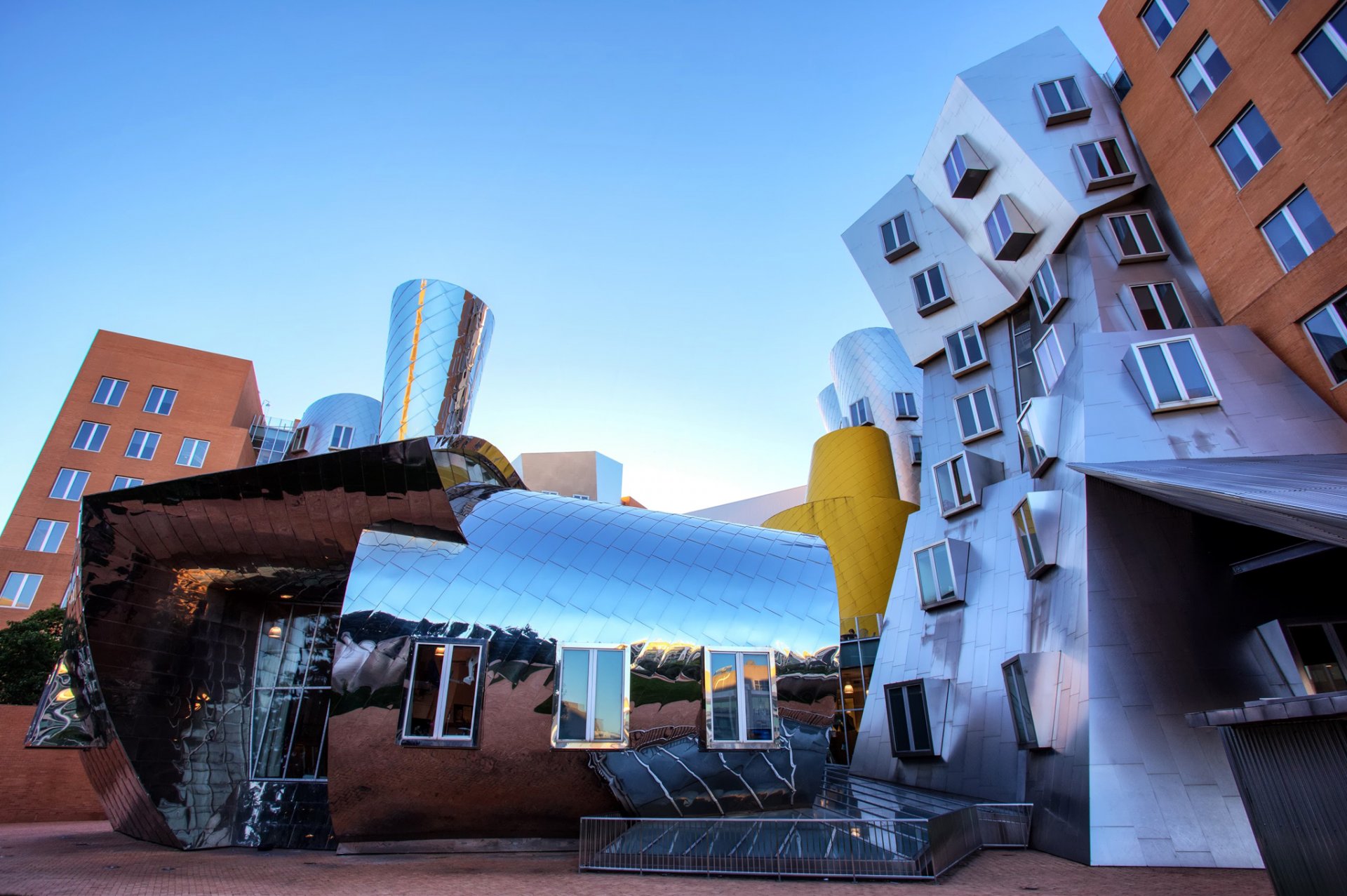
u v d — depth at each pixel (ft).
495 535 50.55
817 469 133.18
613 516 54.44
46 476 142.20
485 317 102.73
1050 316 75.41
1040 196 76.69
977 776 60.29
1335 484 30.68
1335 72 52.19
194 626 52.19
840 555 110.01
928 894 34.01
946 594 73.82
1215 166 62.39
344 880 35.86
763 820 39.83
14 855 44.70
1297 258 55.42
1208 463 46.37
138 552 49.16
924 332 95.45
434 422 94.22
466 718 43.86
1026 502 60.03
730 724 45.39
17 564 133.28
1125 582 47.96
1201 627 45.39
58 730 48.03
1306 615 44.01
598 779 43.68
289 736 53.78
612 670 45.73
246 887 33.58
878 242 100.99
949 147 88.28
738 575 50.52
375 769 43.16
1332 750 19.77
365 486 48.37
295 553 51.67
